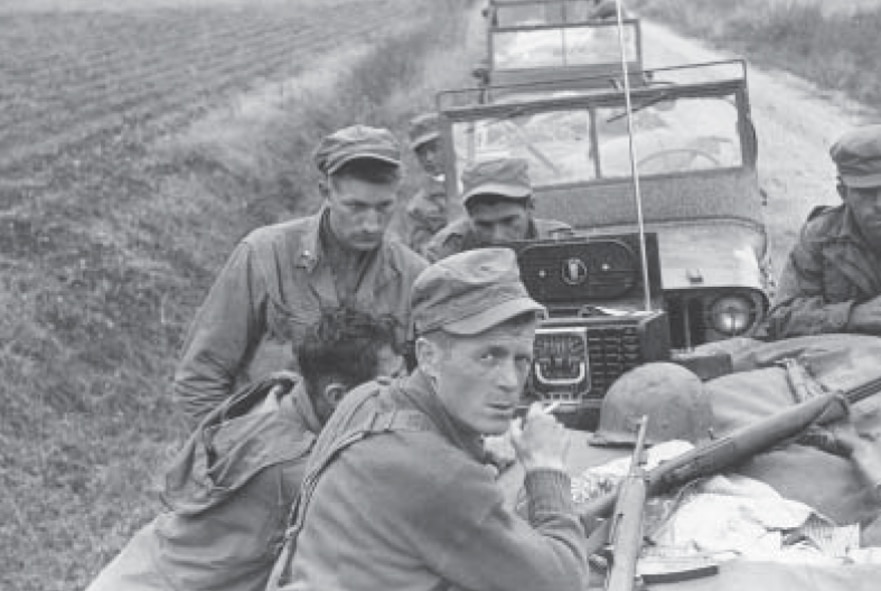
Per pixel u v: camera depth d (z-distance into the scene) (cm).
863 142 516
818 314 542
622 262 539
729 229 839
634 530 378
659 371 465
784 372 510
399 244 509
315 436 394
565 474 334
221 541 402
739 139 890
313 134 2106
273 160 1909
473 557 305
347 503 309
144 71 2714
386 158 473
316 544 314
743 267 759
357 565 306
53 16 4084
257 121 2084
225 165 1811
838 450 445
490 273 310
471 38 2984
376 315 455
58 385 1091
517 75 1318
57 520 888
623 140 902
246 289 493
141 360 1192
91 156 1761
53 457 984
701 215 867
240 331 495
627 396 462
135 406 1112
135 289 1315
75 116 2102
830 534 397
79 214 1484
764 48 2712
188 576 401
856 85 2245
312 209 1766
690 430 455
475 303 308
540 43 1343
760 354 534
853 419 468
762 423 436
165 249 1452
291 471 389
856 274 538
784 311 555
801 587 354
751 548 383
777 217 1455
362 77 2456
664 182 884
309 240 492
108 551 834
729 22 3055
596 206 881
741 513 402
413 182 1647
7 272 1267
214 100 2292
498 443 432
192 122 2056
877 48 2528
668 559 375
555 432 339
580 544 324
